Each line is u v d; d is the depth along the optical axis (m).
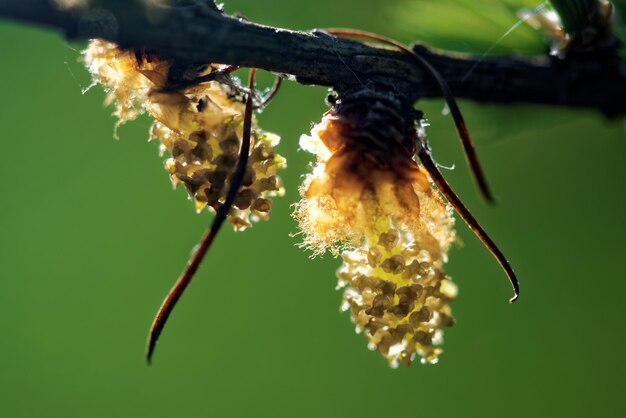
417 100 0.09
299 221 0.09
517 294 0.09
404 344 0.09
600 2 0.09
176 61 0.09
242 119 0.09
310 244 0.09
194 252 0.08
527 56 0.10
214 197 0.09
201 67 0.09
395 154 0.09
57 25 0.08
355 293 0.09
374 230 0.09
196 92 0.09
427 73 0.09
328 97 0.09
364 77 0.09
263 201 0.09
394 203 0.09
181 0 0.08
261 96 0.09
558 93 0.10
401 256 0.09
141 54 0.09
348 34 0.09
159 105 0.09
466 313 0.23
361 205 0.09
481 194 0.08
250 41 0.09
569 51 0.10
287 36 0.09
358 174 0.09
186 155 0.09
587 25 0.09
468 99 0.09
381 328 0.09
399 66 0.09
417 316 0.09
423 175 0.09
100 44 0.09
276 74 0.09
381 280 0.09
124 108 0.09
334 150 0.09
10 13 0.08
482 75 0.09
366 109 0.09
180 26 0.08
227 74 0.09
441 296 0.09
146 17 0.08
